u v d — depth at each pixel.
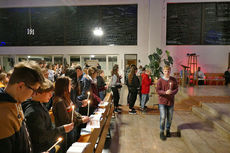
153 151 2.95
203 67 10.53
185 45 10.52
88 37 11.02
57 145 1.64
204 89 7.44
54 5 10.84
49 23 11.05
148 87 5.07
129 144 3.21
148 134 3.64
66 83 1.86
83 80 3.11
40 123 1.27
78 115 2.13
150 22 10.34
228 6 10.08
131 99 4.97
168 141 3.32
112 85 5.04
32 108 1.27
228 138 3.02
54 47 11.13
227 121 3.47
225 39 10.27
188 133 3.28
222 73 10.27
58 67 8.27
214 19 10.26
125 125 4.16
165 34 10.52
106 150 2.99
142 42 10.77
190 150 2.94
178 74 10.44
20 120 0.94
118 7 10.75
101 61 11.20
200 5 10.23
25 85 0.91
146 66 8.70
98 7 10.81
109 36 10.95
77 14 10.92
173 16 10.45
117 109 5.17
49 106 2.98
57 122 1.76
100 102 3.26
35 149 1.28
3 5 10.98
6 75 2.80
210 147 2.73
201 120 4.08
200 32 10.39
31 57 11.34
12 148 0.88
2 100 0.85
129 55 11.02
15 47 11.22
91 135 1.90
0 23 11.17
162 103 3.33
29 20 11.08
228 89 7.42
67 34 11.06
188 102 5.38
